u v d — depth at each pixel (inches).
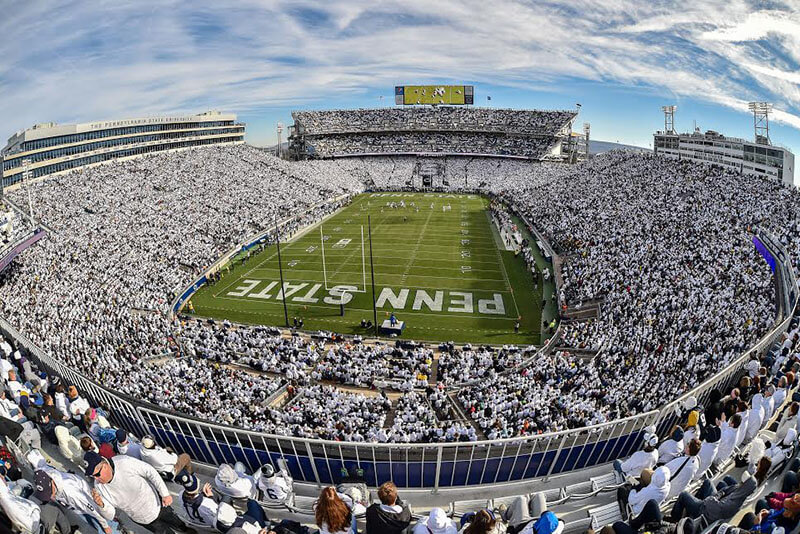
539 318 1540.4
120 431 343.6
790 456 354.3
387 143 4788.4
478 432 840.3
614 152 3535.9
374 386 1093.1
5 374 523.5
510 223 2536.9
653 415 502.3
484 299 1692.9
